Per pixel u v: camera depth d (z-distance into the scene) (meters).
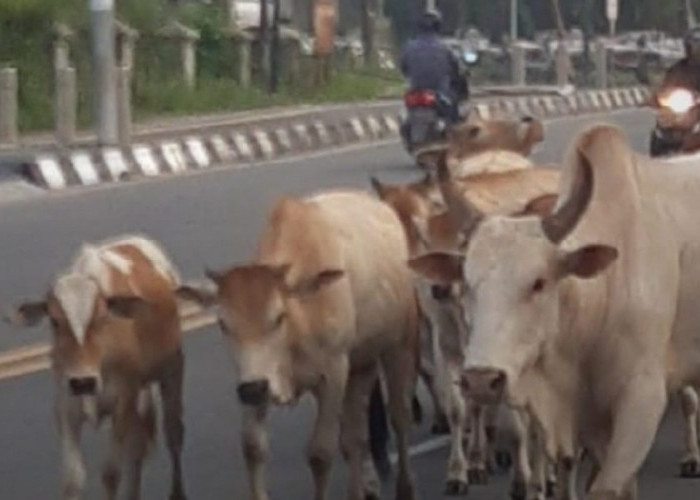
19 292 19.64
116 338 11.75
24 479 13.15
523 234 9.61
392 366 12.73
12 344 17.05
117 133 32.56
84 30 41.38
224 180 30.75
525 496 12.24
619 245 10.30
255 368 11.15
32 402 15.21
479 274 9.51
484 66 63.22
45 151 32.69
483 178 13.24
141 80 44.47
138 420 12.12
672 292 10.45
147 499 12.67
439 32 30.20
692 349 10.62
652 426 10.28
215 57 49.19
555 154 32.28
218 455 13.79
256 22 57.06
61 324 11.59
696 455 13.00
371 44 63.06
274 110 45.19
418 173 30.64
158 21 46.38
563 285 9.89
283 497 12.67
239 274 11.27
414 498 12.72
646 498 12.44
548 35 79.06
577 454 11.03
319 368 11.66
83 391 11.50
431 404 15.14
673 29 84.31
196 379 15.98
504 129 16.05
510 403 9.67
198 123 39.50
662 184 10.68
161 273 12.36
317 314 11.59
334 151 36.88
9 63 39.62
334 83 52.47
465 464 12.85
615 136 10.52
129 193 28.84
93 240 23.50
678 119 18.69
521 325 9.48
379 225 12.64
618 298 10.23
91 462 13.35
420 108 29.36
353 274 12.05
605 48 60.97
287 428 14.52
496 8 84.25
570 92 50.00
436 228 12.41
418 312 12.85
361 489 12.36
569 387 10.12
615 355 10.25
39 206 27.36
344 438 12.37
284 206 11.96
